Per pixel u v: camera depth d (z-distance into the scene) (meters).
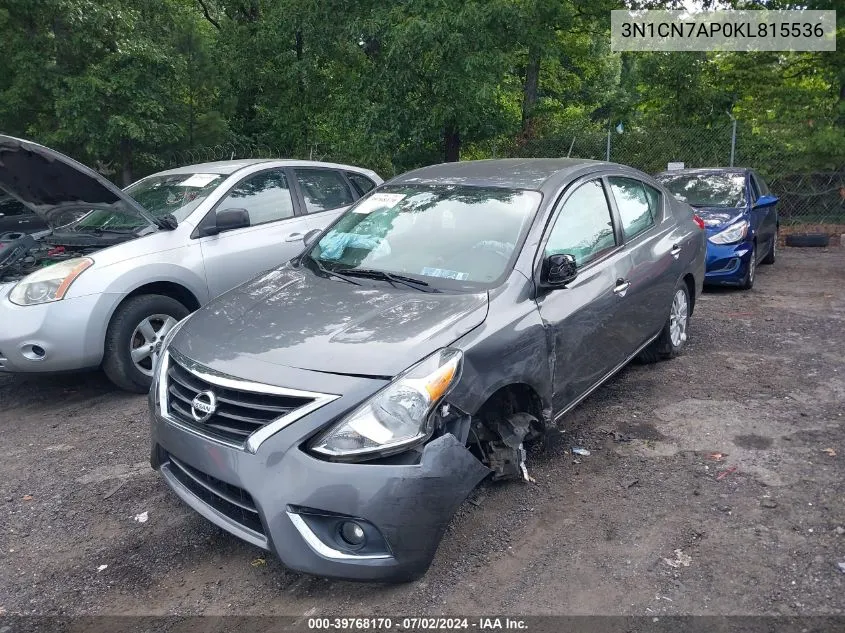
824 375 5.56
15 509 3.92
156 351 5.61
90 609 3.05
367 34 14.33
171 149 14.08
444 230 4.23
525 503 3.74
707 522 3.52
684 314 6.13
